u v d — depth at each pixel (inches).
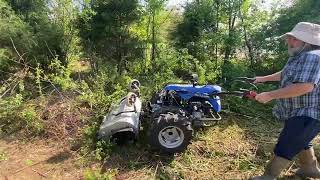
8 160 187.2
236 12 274.2
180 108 193.5
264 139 205.5
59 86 255.0
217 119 194.5
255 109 236.8
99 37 264.1
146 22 272.5
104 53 269.7
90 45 269.0
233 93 173.8
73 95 241.4
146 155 187.9
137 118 191.5
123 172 176.7
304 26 147.6
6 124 217.5
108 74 251.9
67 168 180.1
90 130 201.6
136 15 264.4
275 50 273.6
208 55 279.6
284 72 151.4
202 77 246.7
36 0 281.4
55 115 219.6
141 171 177.3
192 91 197.3
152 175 174.7
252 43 280.7
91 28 262.2
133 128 186.1
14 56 262.4
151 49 282.0
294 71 145.5
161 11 272.2
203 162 185.2
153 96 212.4
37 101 236.4
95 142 196.7
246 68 264.2
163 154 187.6
